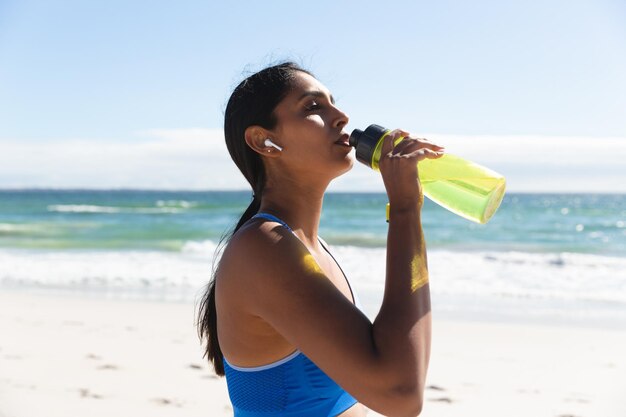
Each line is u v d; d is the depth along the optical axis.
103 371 5.35
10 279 10.96
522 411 4.60
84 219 32.19
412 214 1.34
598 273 12.55
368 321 1.30
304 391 1.45
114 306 8.40
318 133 1.50
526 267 13.50
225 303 1.45
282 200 1.56
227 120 1.61
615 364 5.85
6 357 5.79
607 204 61.03
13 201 65.50
